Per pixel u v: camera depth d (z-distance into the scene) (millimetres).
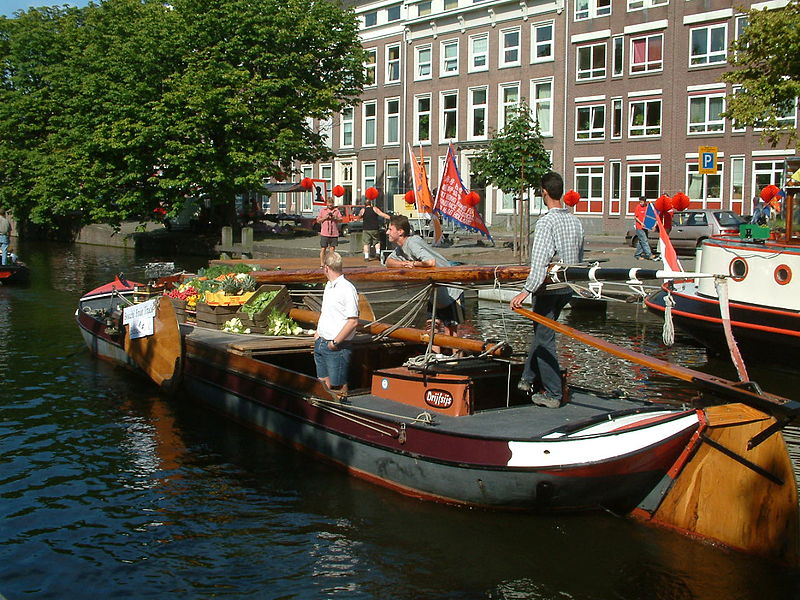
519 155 23859
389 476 7141
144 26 32188
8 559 5996
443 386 7098
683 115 33062
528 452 6191
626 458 6074
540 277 6590
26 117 40094
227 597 5461
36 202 41469
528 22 37438
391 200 44500
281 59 31125
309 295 10883
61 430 8977
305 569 5840
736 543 6062
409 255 8742
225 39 31672
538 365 7133
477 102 40094
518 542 6219
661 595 5496
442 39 40906
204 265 28672
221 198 33094
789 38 17234
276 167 32781
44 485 7395
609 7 34750
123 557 6031
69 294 20250
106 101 32969
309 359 9781
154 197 33000
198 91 29875
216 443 8555
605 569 5828
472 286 7504
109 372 11688
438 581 5668
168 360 10258
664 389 10414
